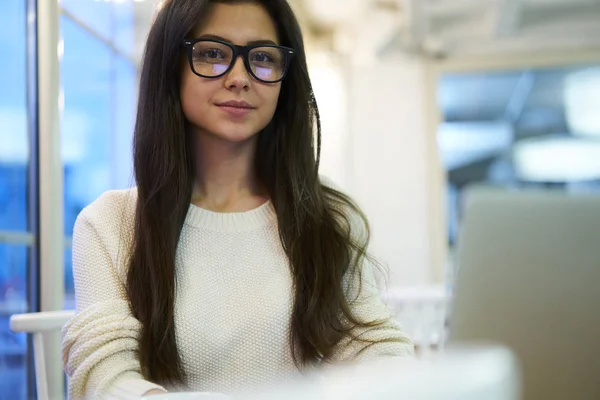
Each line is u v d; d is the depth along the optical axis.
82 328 1.04
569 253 0.56
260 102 1.13
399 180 6.06
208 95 1.12
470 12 5.29
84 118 3.43
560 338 0.56
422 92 6.12
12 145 2.54
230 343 1.08
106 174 3.80
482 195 0.59
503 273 0.58
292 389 0.27
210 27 1.13
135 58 4.16
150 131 1.15
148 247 1.10
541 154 6.09
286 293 1.11
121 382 0.93
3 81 2.56
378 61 6.12
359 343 1.08
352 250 1.19
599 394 0.55
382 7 5.10
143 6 3.43
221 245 1.16
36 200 2.51
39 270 2.49
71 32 3.25
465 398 0.26
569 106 6.07
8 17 2.53
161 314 1.05
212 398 0.57
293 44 1.20
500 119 6.14
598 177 6.02
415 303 2.26
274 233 1.19
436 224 6.00
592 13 5.50
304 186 1.19
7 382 2.54
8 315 2.55
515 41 5.95
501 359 0.28
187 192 1.17
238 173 1.22
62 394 2.60
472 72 6.14
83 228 1.18
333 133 5.73
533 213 0.57
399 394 0.26
